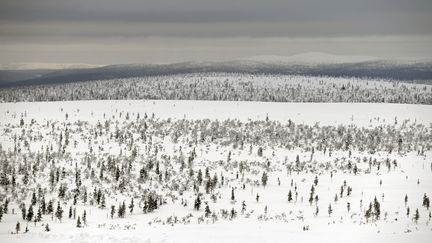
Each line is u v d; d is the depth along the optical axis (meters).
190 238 85.62
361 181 155.12
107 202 133.88
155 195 139.62
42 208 121.31
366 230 94.06
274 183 157.00
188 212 124.50
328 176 164.00
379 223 102.56
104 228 100.81
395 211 115.38
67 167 164.38
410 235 87.50
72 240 85.75
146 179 156.62
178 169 170.12
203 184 153.88
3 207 123.94
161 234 89.31
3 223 109.81
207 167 159.75
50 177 147.12
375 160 175.88
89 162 164.75
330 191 145.88
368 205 125.50
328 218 113.62
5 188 139.00
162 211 125.75
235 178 161.88
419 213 111.88
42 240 87.69
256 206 130.25
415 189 139.62
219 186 152.75
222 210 121.69
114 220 114.50
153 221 112.44
